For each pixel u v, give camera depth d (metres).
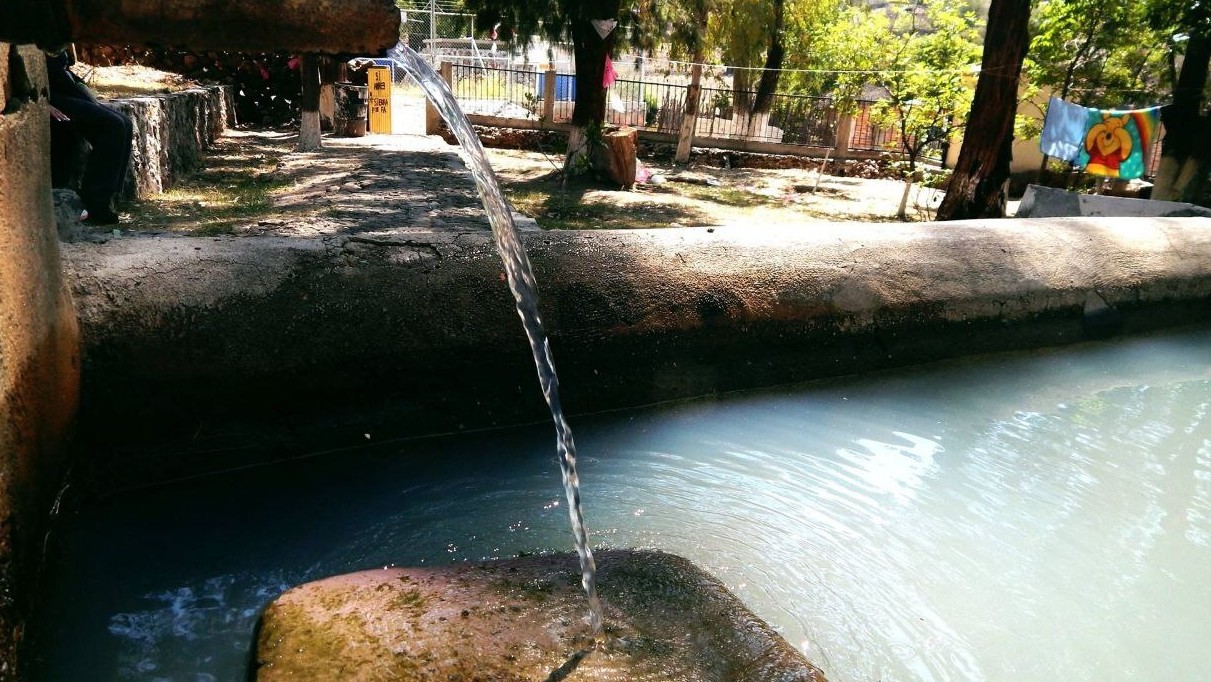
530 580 2.49
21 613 2.27
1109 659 2.44
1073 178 12.37
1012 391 4.47
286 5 1.85
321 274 3.39
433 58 20.06
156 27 1.81
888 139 14.73
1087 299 5.09
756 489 3.37
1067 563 2.94
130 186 6.77
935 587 2.77
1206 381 4.77
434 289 3.54
